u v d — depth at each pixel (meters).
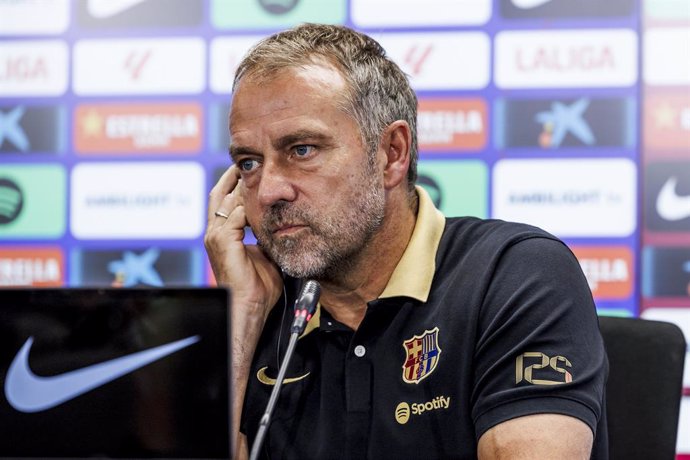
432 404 2.66
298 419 2.80
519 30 5.26
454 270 2.84
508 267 2.73
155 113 5.48
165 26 5.47
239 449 2.87
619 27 5.21
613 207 5.21
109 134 5.50
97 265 5.50
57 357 1.84
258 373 2.95
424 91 5.30
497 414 2.43
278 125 2.60
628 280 5.21
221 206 3.13
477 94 5.29
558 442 2.34
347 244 2.67
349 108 2.64
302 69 2.63
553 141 5.25
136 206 5.48
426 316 2.76
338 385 2.79
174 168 5.48
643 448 3.31
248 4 5.42
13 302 1.86
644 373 3.37
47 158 5.52
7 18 5.53
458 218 3.11
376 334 2.78
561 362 2.47
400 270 2.80
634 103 5.20
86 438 1.81
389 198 2.80
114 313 1.84
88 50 5.50
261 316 2.99
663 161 5.20
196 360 1.82
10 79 5.52
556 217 5.25
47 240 5.52
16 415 1.83
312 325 2.86
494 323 2.62
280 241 2.66
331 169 2.62
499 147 5.28
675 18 5.18
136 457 1.80
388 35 5.32
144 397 1.81
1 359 1.85
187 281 5.46
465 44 5.29
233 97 2.71
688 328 5.18
